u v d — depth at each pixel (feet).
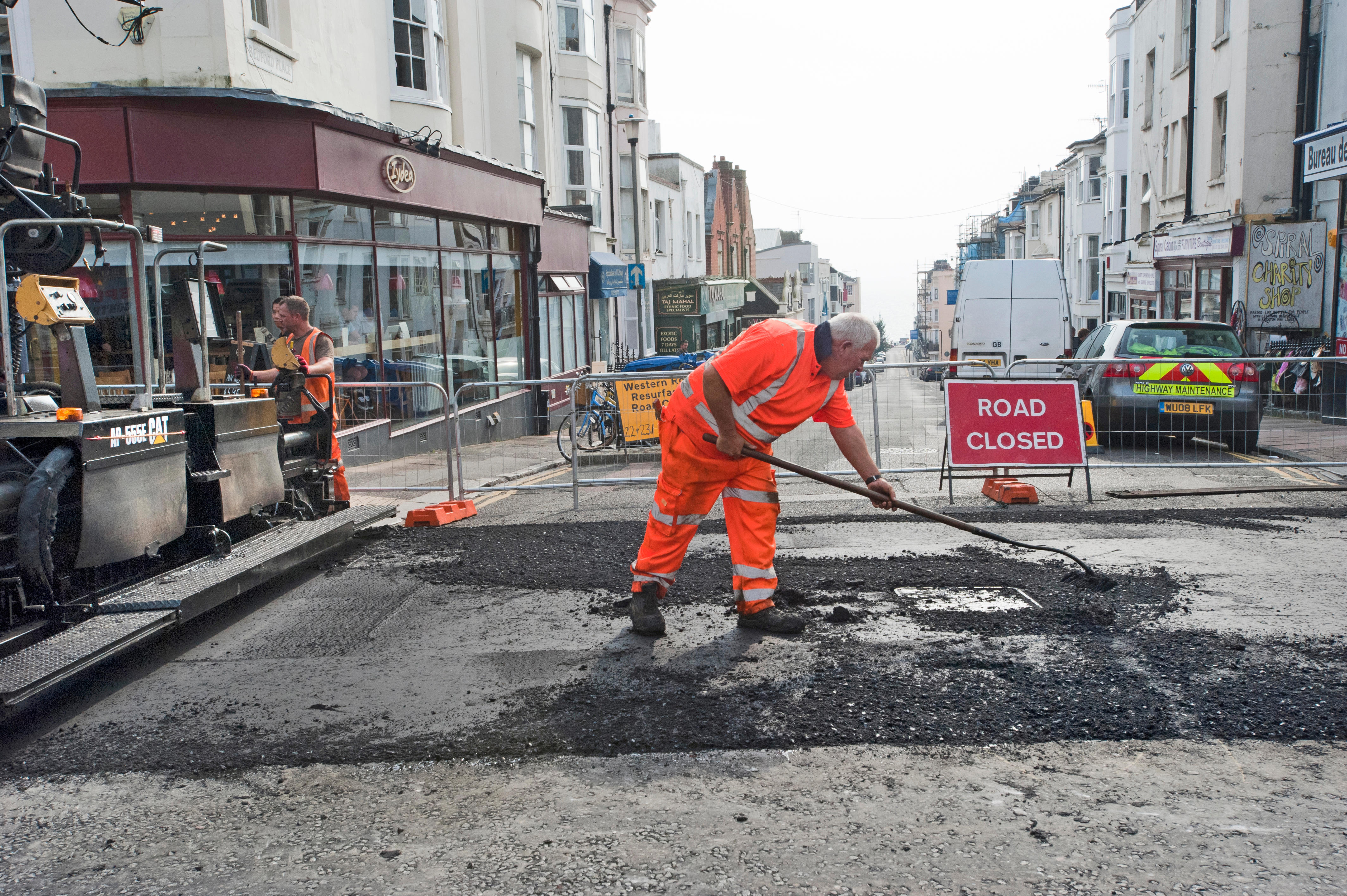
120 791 11.31
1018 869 9.04
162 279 32.17
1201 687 13.01
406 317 43.24
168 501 16.10
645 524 25.02
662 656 14.93
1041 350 63.00
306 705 13.66
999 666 13.96
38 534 13.29
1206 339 39.88
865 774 11.00
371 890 9.10
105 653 13.01
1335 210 55.47
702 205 124.67
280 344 22.49
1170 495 27.02
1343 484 28.25
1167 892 8.63
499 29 57.11
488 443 49.73
